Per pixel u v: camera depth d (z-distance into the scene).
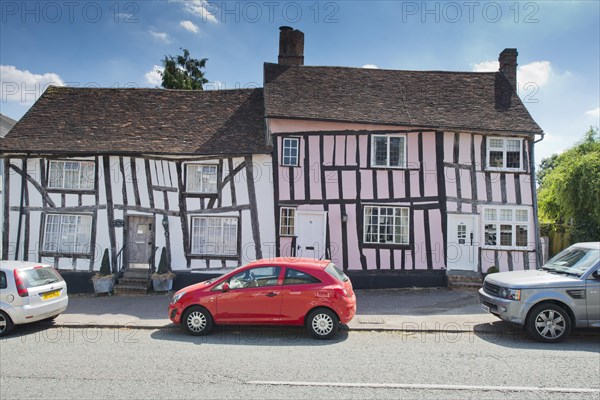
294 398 5.39
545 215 19.92
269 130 14.60
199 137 15.11
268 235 14.36
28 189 14.43
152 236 14.41
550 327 8.08
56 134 15.05
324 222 14.46
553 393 5.57
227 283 8.72
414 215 14.62
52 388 5.71
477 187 14.84
